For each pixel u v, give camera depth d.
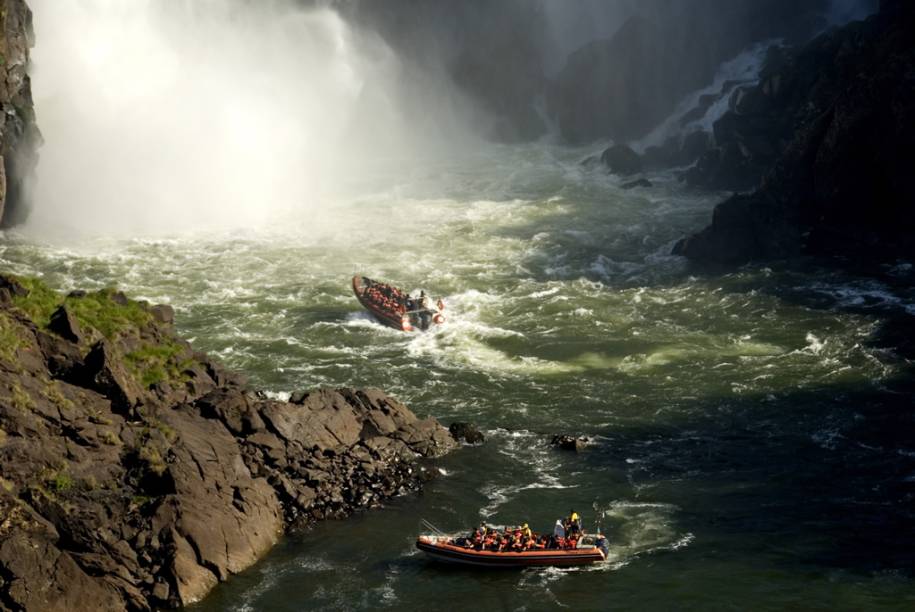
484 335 73.88
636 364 68.38
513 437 57.91
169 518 43.56
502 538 46.19
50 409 45.81
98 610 39.56
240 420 51.34
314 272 89.06
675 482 52.97
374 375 66.75
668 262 90.19
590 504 50.88
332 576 44.69
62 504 42.09
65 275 87.19
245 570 44.72
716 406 61.81
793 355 68.56
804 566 45.31
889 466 53.91
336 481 51.00
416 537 47.75
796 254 88.38
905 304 76.19
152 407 49.84
